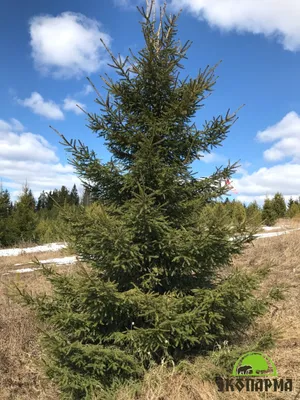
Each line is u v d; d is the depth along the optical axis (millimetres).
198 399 3504
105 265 3938
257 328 5102
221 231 3650
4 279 8906
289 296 6559
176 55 4387
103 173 4125
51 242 19844
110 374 3793
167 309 3551
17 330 5262
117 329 3891
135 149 4375
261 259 9500
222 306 3824
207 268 4113
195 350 4125
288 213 27562
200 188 4332
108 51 4184
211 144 4270
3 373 4566
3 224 19750
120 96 4359
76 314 3781
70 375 3613
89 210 4078
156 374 3674
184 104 4043
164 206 4277
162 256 4074
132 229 3824
